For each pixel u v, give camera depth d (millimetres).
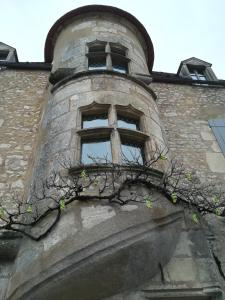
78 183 4164
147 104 6027
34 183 4676
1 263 4137
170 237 3928
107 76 6062
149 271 3643
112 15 8586
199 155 6527
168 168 5082
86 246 3482
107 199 3947
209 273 3773
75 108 5469
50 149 4984
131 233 3658
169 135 6949
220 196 5020
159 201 4137
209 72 10148
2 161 5875
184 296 3557
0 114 6973
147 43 9031
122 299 3471
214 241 4676
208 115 7848
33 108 7273
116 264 3482
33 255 3652
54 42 8922
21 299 3367
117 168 4324
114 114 5332
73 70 6695
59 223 3793
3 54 9953
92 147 5004
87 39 7688
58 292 3340
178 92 8578
